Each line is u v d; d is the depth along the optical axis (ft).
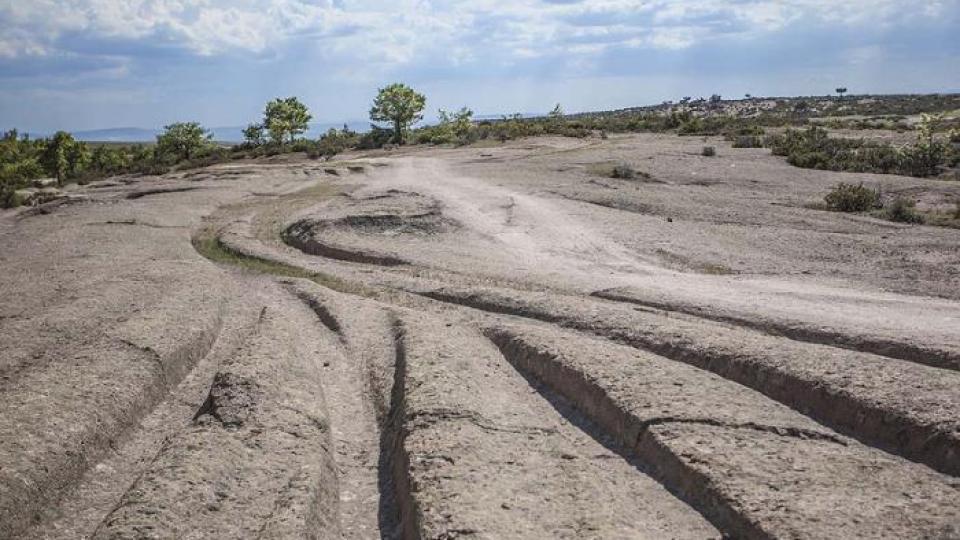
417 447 23.24
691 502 20.52
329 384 32.12
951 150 119.55
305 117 251.39
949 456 20.71
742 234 68.80
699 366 30.14
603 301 45.24
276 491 21.12
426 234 70.54
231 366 29.53
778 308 40.14
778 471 20.48
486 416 25.82
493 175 118.11
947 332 33.73
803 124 226.58
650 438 23.31
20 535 20.51
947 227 71.10
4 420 24.81
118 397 27.76
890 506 18.44
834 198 82.89
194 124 238.07
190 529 19.03
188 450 22.98
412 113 227.20
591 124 248.32
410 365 30.78
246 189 109.60
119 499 22.97
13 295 45.29
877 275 52.06
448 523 18.79
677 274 54.54
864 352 31.99
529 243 66.80
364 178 122.72
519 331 35.19
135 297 42.93
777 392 26.50
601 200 88.84
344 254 64.34
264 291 50.19
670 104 639.76
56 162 208.74
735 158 131.54
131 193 110.22
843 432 23.50
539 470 22.29
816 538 17.16
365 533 21.34
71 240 68.13
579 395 28.04
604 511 19.92
